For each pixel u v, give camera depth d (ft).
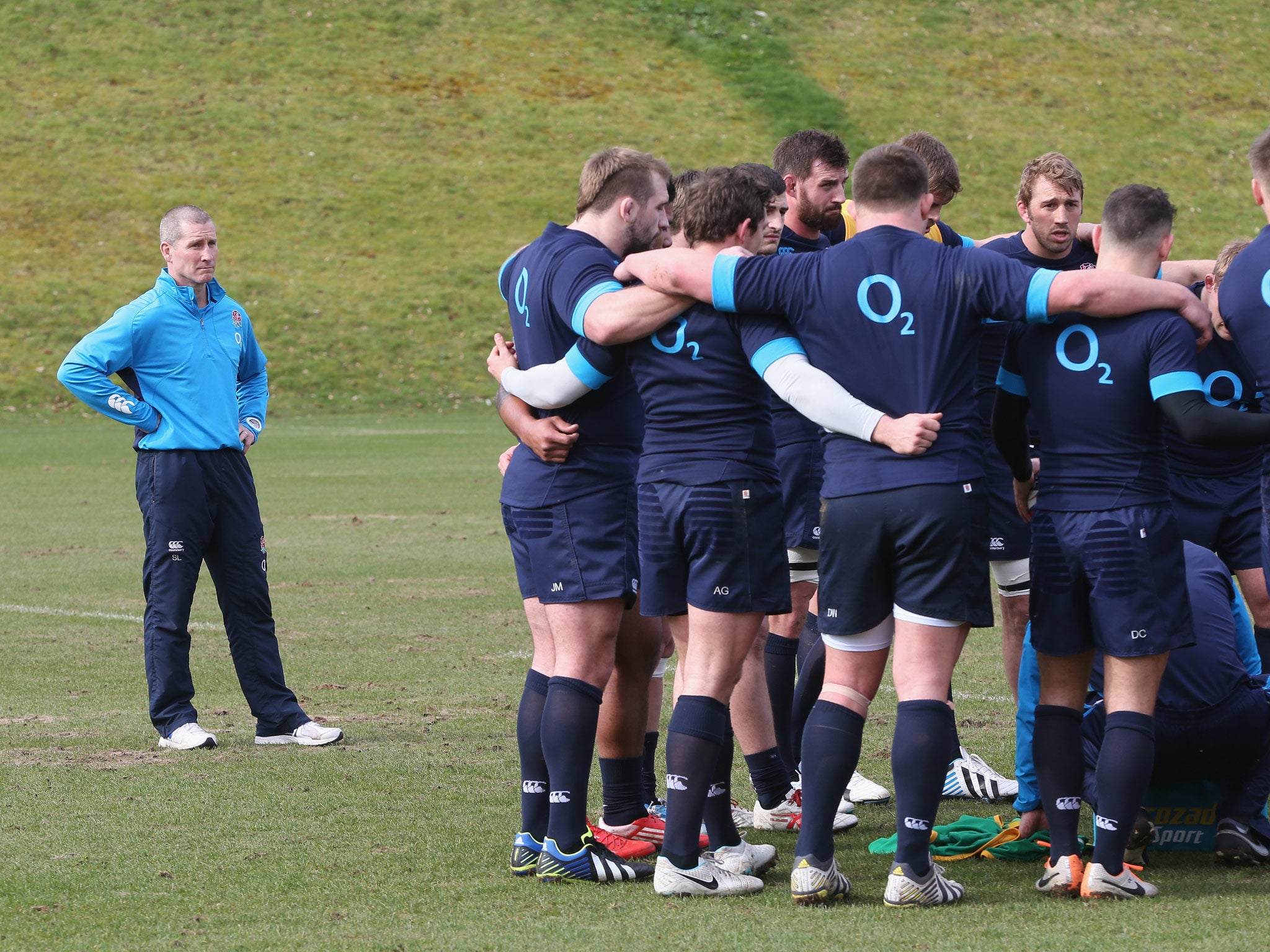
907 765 43.68
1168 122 480.64
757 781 55.21
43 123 408.05
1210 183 447.42
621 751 51.75
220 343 70.85
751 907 44.47
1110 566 44.01
